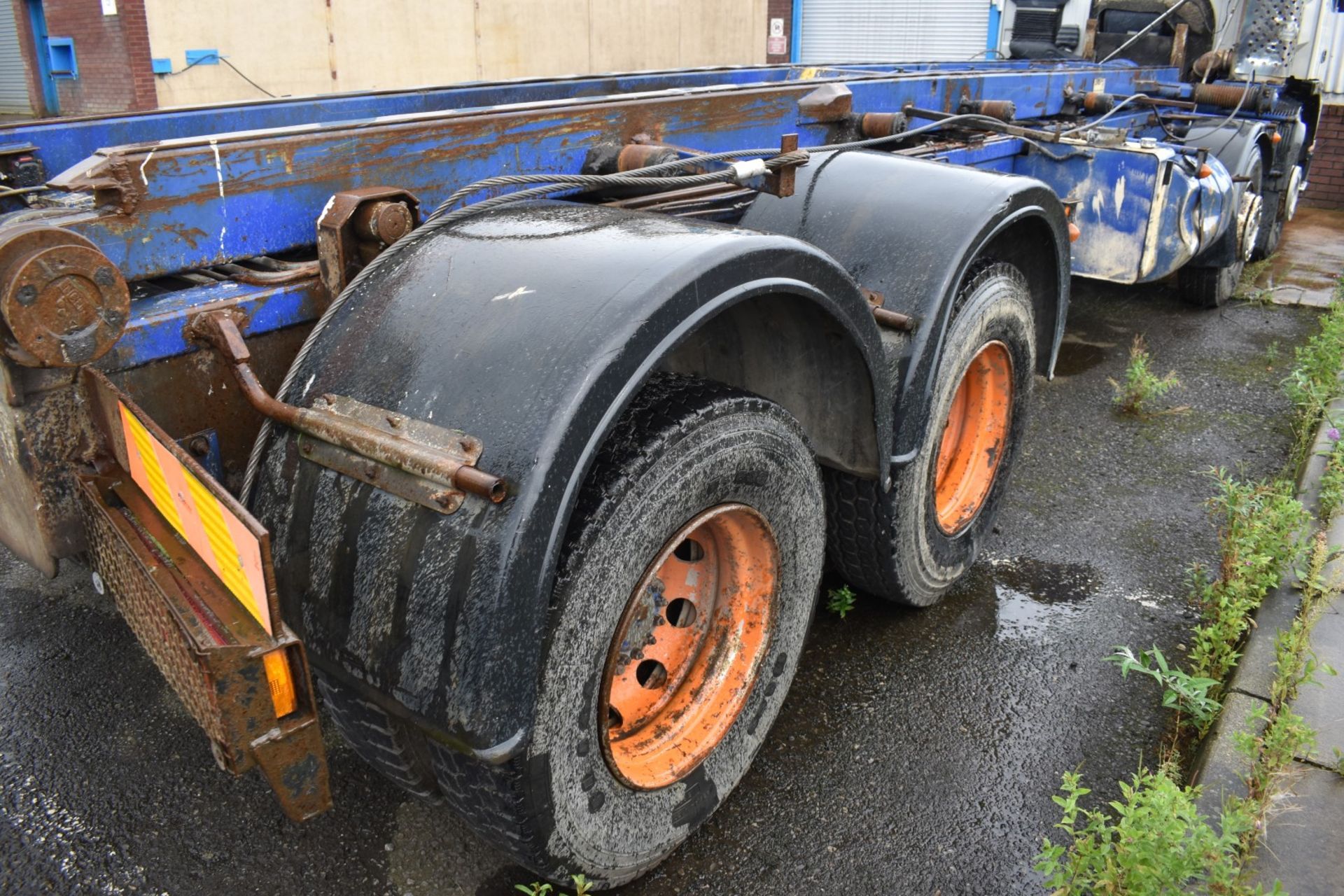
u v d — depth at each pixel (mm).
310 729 1599
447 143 2404
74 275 1596
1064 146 5266
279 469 1919
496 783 1812
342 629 1805
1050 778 2637
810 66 5355
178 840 2416
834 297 2223
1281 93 7812
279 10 12281
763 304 2316
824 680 3016
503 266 1949
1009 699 2947
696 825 2318
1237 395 5406
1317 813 2316
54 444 1774
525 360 1743
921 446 2820
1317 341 5539
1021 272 3266
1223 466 4523
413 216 2191
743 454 2096
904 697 2947
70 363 1627
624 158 2781
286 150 2096
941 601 3449
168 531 1723
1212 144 6586
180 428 1915
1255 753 2379
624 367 1723
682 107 3066
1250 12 7680
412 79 13320
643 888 2291
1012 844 2422
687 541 2338
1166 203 5117
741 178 2578
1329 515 3727
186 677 1581
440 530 1687
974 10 13023
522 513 1625
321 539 1833
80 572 3533
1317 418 4715
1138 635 3270
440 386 1787
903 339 2705
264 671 1519
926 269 2736
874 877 2326
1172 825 2027
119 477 1835
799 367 2496
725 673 2371
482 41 13781
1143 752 2736
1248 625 3100
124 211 1879
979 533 3455
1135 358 5352
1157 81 7273
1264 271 8094
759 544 2312
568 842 1956
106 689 2934
